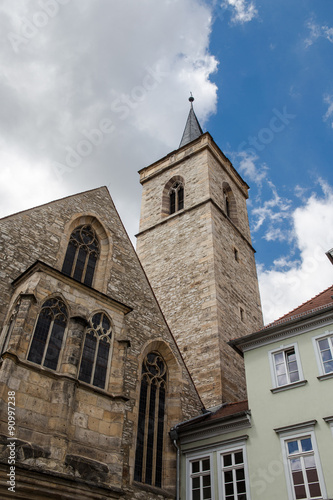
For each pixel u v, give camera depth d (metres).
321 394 15.94
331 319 17.41
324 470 14.34
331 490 13.87
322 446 14.82
